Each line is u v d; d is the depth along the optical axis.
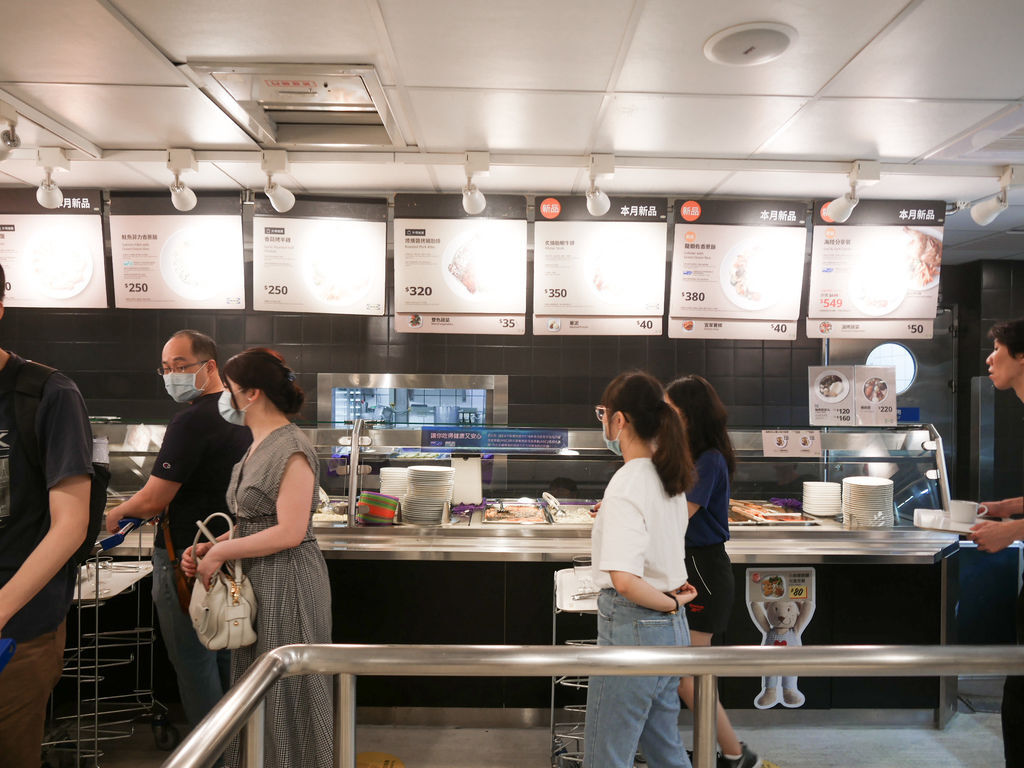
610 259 3.84
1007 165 3.33
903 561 3.11
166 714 3.02
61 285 3.83
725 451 2.53
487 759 2.96
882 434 3.43
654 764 1.95
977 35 2.04
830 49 2.14
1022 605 1.93
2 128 2.73
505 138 3.03
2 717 1.56
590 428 3.35
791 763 2.95
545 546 3.13
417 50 2.19
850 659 1.23
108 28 2.02
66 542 1.55
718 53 2.16
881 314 3.89
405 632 3.24
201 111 2.72
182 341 2.54
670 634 1.82
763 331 3.91
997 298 5.22
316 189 3.83
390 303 4.70
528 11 1.93
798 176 3.47
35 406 1.60
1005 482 4.96
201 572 2.00
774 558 3.10
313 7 1.92
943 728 3.26
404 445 3.32
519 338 4.74
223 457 2.42
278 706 2.03
